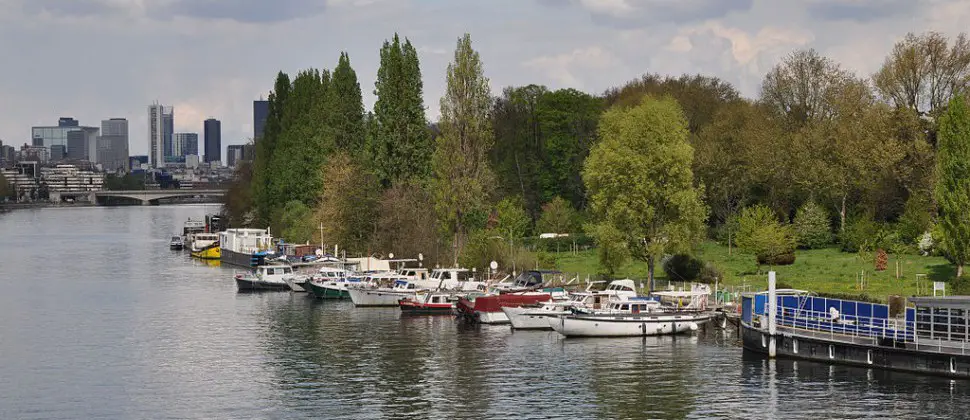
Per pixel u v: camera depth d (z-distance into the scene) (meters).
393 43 156.50
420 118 157.12
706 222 166.00
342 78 181.38
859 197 148.12
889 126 138.50
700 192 117.06
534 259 132.88
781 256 127.25
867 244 130.88
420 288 124.50
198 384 77.88
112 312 118.62
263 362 85.69
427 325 105.12
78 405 72.12
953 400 67.31
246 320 110.75
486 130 141.12
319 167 184.25
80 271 176.12
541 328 100.75
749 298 86.38
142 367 84.44
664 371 78.56
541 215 180.50
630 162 114.25
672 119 115.69
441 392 73.62
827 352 78.56
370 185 160.75
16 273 171.75
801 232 142.00
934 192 113.94
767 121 158.88
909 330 76.19
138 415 69.19
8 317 114.44
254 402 72.00
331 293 131.25
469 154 139.88
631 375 77.56
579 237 162.88
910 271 115.12
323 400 72.06
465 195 138.00
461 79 139.88
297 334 100.00
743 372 77.25
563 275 125.06
